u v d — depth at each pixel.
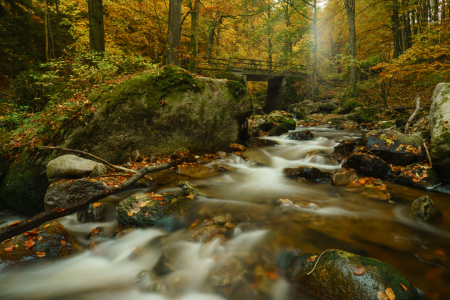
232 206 3.26
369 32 19.53
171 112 5.39
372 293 1.66
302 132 7.77
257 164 5.29
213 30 21.39
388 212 3.09
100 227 2.86
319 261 1.98
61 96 6.35
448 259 2.19
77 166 3.86
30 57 11.08
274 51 23.28
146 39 13.66
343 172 4.20
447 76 8.96
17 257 2.21
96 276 2.23
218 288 1.99
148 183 3.94
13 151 4.71
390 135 4.90
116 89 5.01
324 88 20.28
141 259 2.41
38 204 3.97
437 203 3.31
